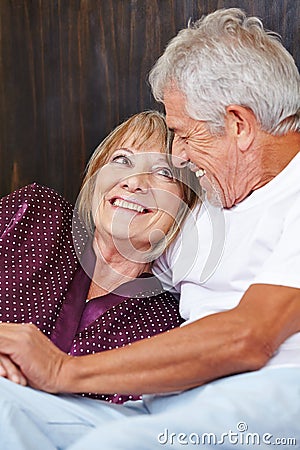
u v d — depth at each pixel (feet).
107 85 8.07
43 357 4.94
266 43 5.57
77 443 4.73
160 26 7.77
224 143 5.55
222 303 5.55
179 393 5.04
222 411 4.75
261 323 4.83
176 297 6.28
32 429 4.66
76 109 8.22
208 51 5.51
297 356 4.99
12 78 8.43
